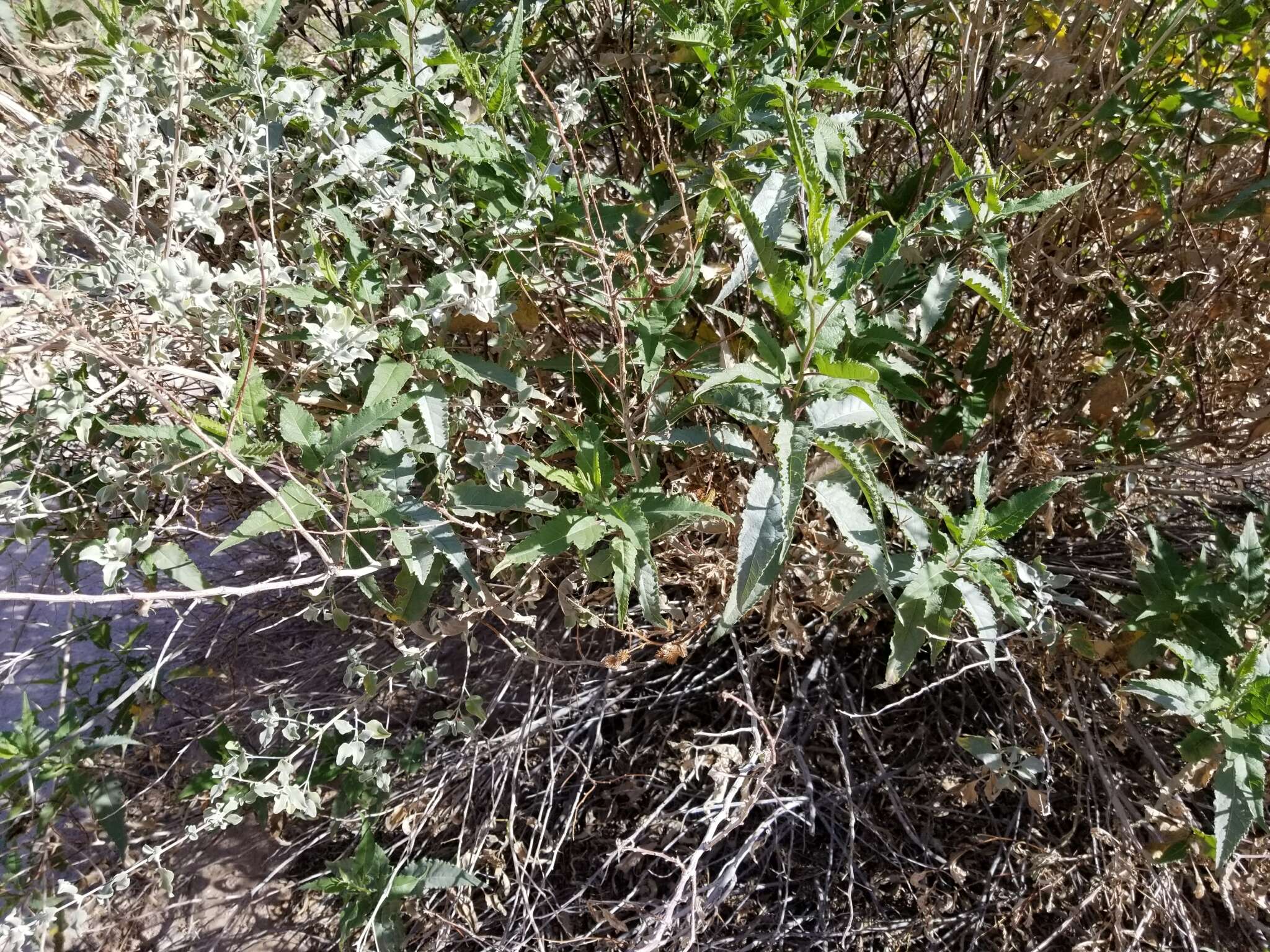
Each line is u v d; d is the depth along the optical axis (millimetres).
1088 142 2223
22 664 2229
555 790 2236
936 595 1624
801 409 1566
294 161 1813
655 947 1735
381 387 1591
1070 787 2146
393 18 1856
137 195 1532
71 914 1729
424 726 2377
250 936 2137
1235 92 2203
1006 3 2141
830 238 1572
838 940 1975
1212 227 2262
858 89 1732
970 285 1683
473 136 1766
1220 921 1982
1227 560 1910
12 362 1527
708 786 2145
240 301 1727
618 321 1649
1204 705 1587
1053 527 2332
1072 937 1968
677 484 2002
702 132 1835
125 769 2252
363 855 1821
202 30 2076
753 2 1854
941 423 2270
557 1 2133
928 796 2182
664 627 1824
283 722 2008
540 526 1882
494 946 1907
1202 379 2346
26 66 2109
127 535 1624
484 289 1561
